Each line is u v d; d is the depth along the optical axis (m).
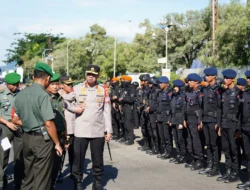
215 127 7.52
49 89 6.05
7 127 6.50
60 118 5.88
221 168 8.28
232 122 7.04
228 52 22.86
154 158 9.59
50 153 4.83
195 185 7.01
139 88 12.23
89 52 59.81
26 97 4.77
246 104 6.76
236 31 22.03
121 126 12.70
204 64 25.48
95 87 6.47
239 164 7.76
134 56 48.41
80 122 6.37
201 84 8.38
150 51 42.41
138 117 12.09
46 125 4.70
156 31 40.47
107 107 6.55
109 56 52.38
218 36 23.02
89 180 7.47
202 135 8.39
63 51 59.22
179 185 7.02
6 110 6.93
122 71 51.75
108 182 7.26
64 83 7.14
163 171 8.16
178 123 8.79
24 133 4.88
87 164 8.88
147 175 7.80
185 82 9.72
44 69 4.84
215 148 7.67
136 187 6.91
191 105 8.16
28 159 4.92
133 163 8.98
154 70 41.44
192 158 9.34
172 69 40.72
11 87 7.00
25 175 4.99
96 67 6.38
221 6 33.03
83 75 60.09
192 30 38.53
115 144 11.94
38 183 4.80
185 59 40.34
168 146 9.48
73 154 6.97
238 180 7.22
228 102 7.06
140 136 13.62
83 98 6.37
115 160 9.33
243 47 22.20
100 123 6.45
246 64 22.25
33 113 4.75
